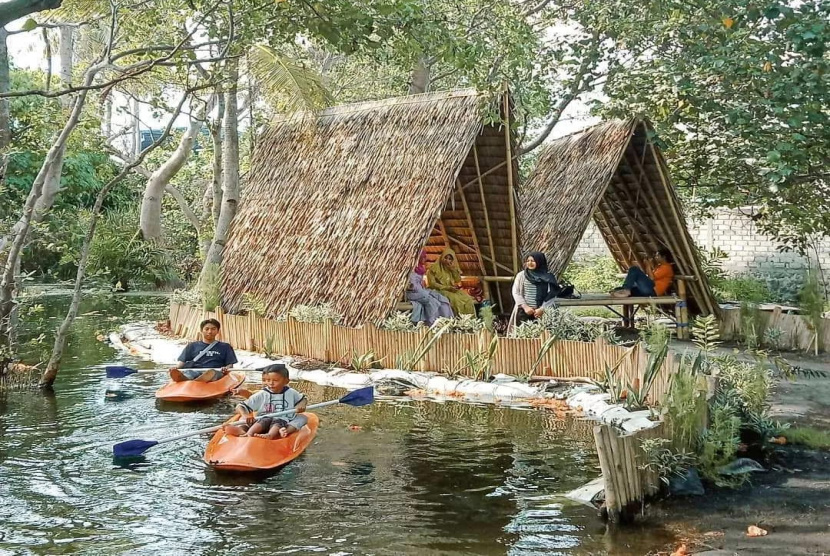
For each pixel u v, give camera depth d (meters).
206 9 12.67
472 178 16.78
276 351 14.38
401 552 6.06
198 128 27.75
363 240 14.35
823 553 5.92
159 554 6.06
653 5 16.98
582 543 6.20
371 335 13.08
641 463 6.96
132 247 29.81
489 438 9.30
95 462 8.40
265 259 16.06
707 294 16.11
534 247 16.73
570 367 11.60
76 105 11.84
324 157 16.42
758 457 8.23
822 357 13.38
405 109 15.52
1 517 6.82
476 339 12.20
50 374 12.13
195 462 8.42
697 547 6.08
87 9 13.91
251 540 6.32
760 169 16.08
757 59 14.18
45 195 13.92
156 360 14.72
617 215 18.34
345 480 7.80
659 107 15.76
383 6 12.60
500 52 18.89
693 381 8.08
